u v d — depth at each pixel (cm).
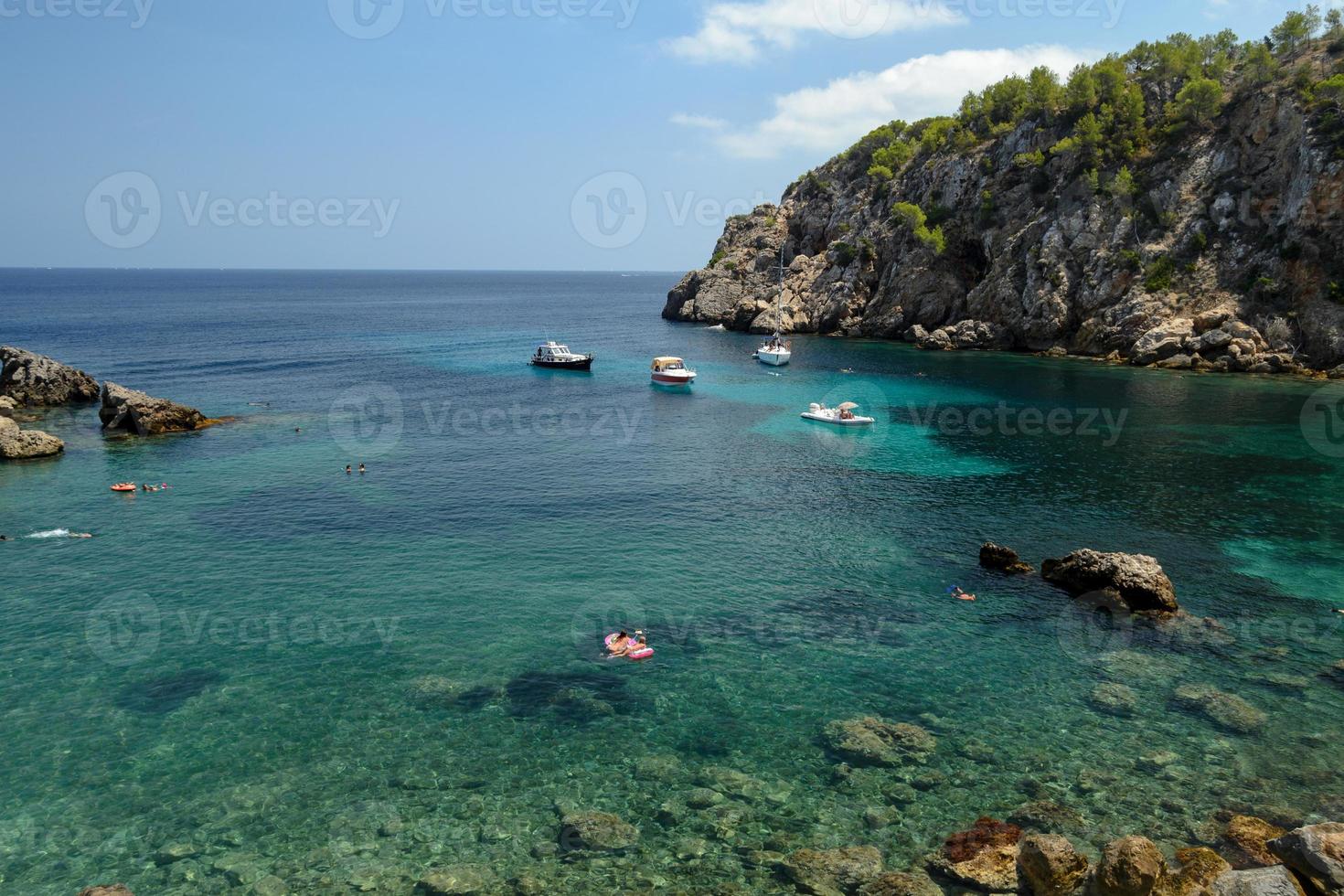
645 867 1766
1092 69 11569
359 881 1720
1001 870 1711
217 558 3544
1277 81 9806
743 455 5584
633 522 4106
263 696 2452
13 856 1789
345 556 3584
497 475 4975
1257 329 9219
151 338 12394
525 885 1711
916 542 3856
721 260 17588
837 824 1908
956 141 13150
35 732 2247
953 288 12438
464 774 2095
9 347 7338
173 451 5444
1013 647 2808
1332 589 3291
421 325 16125
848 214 14800
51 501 4316
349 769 2112
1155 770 2102
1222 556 3662
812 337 13562
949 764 2139
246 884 1711
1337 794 1986
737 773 2109
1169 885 1566
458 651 2742
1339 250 8781
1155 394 7844
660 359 8738
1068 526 4091
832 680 2586
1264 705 2417
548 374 9481
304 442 5759
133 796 1994
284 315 18188
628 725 2327
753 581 3381
